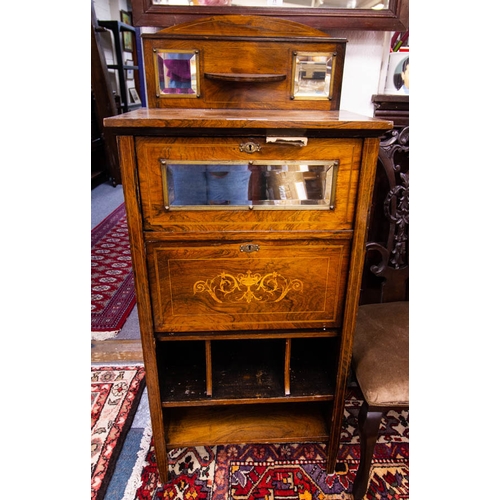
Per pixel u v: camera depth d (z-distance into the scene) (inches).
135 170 28.5
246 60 37.3
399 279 47.1
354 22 40.0
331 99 38.9
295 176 29.9
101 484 39.8
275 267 32.5
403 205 44.7
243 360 42.9
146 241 30.7
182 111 34.6
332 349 39.1
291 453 44.2
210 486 40.3
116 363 58.4
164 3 38.3
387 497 39.2
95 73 136.9
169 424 42.1
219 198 29.9
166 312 33.3
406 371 34.7
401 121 44.2
